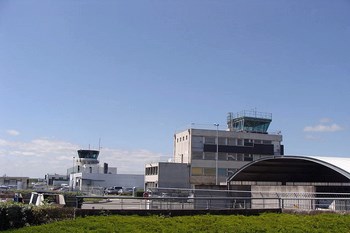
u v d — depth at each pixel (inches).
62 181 6048.2
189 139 4114.2
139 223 564.1
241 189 1860.2
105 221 572.7
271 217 665.6
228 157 4185.5
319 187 1515.7
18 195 1715.1
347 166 1550.2
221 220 616.1
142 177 4901.6
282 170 2214.6
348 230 563.5
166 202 1243.2
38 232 485.4
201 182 4033.0
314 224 598.2
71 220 588.1
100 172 5123.0
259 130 4584.2
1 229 595.5
